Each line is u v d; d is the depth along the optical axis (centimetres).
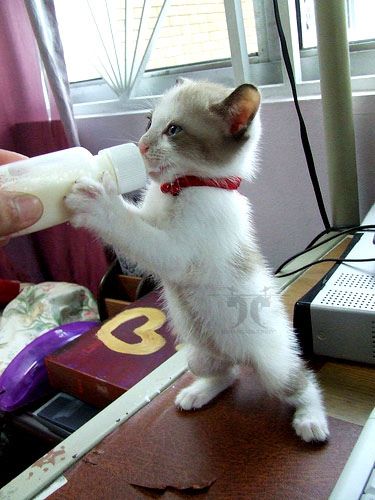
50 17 63
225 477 23
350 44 51
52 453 25
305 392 27
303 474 22
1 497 23
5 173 24
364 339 29
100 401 44
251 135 30
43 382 53
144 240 25
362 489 18
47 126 73
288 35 51
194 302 29
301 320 30
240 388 30
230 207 28
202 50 65
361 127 46
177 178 28
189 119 30
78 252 78
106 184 24
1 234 23
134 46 70
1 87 74
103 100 78
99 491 23
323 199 50
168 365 33
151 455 25
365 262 34
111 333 50
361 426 25
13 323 70
